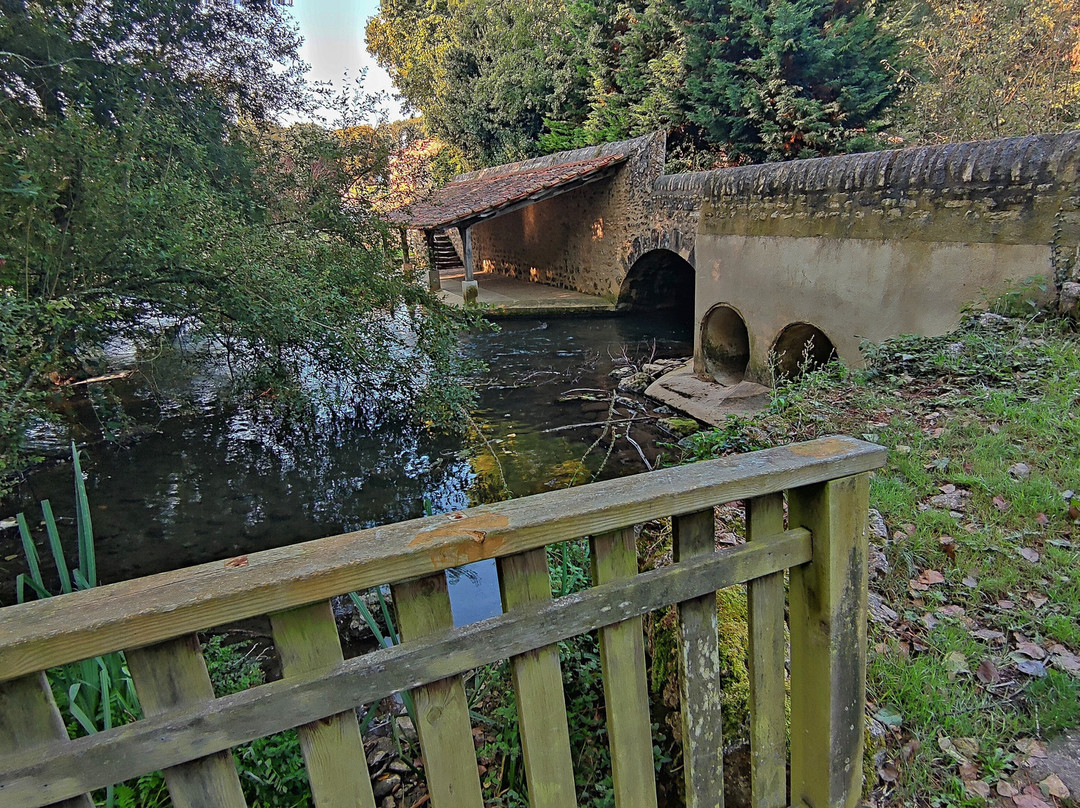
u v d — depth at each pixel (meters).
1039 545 2.28
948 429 3.13
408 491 5.16
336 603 3.32
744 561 1.08
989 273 4.48
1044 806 1.39
